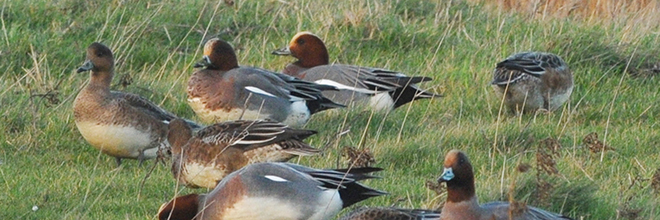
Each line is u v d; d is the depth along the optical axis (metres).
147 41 15.86
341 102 14.29
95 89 11.65
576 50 16.05
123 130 11.50
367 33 16.53
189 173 10.60
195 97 13.08
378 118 13.29
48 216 9.71
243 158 10.49
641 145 12.57
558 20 17.89
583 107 14.38
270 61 15.96
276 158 10.55
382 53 16.27
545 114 13.92
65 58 15.09
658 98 14.54
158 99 14.12
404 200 10.34
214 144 10.48
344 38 16.31
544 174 10.40
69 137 12.33
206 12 16.67
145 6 16.69
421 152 11.96
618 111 14.09
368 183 10.82
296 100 13.27
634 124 13.63
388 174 11.34
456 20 17.50
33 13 16.11
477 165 11.63
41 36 15.37
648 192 10.77
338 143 12.10
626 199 10.45
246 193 9.08
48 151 11.93
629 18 18.91
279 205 9.11
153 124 11.70
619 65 15.83
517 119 13.55
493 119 13.49
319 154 11.52
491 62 15.66
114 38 15.51
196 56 15.66
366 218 8.80
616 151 12.23
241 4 17.05
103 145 11.61
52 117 12.69
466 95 14.56
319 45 15.24
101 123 11.48
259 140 10.48
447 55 16.11
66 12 16.25
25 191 10.34
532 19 17.64
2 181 10.67
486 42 16.41
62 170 11.22
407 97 14.33
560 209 9.98
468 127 12.97
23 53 15.02
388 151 11.86
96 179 10.86
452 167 8.30
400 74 14.35
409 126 13.15
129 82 13.59
